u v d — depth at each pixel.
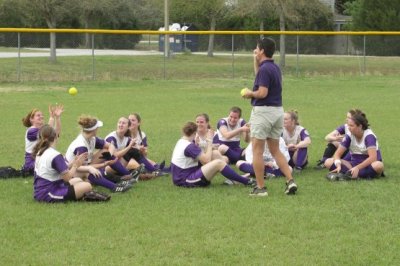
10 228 8.79
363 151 12.20
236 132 13.61
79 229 8.74
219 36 52.78
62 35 50.78
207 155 11.50
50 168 10.08
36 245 8.09
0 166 13.75
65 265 7.41
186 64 44.03
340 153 12.41
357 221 9.18
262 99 10.49
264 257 7.69
